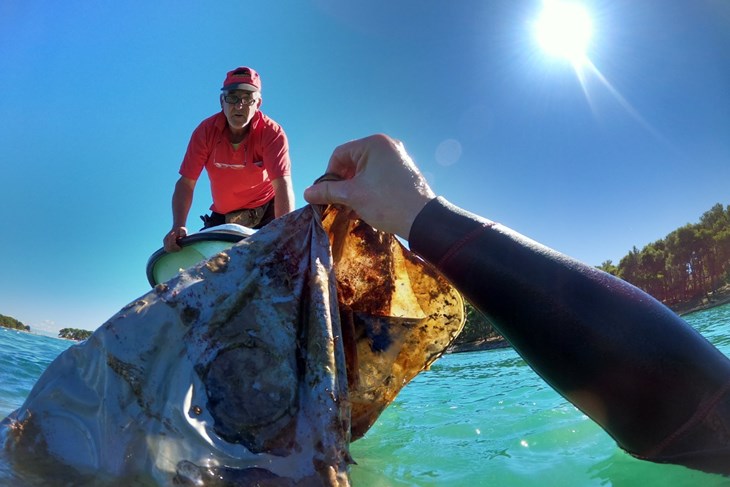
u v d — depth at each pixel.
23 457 0.56
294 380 0.62
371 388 0.86
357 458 0.98
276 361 0.63
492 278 0.54
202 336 0.63
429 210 0.61
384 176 0.66
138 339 0.61
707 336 3.72
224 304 0.65
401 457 0.99
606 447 0.89
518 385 2.15
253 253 0.70
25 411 0.59
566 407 1.39
